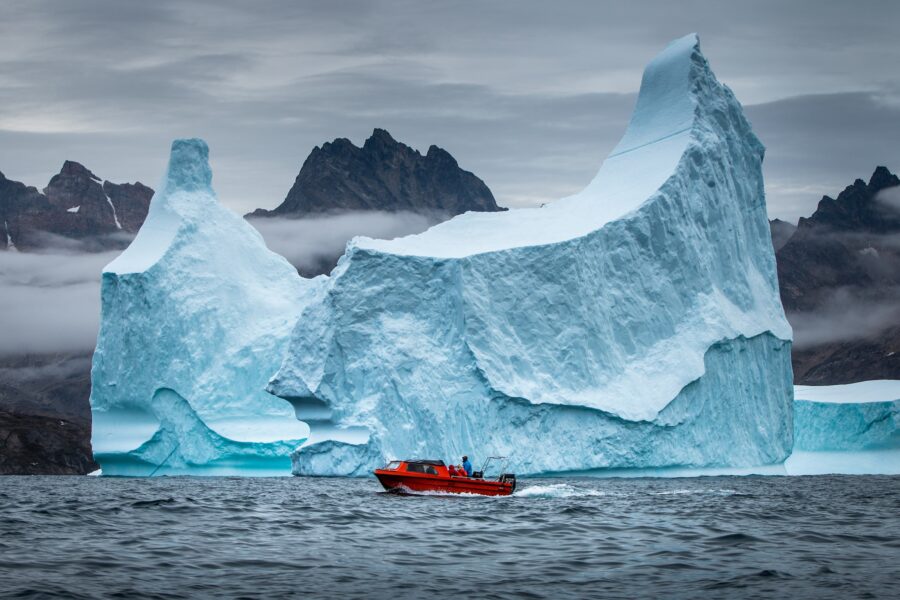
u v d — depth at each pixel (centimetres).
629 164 13012
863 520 5581
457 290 11288
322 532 4803
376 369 11144
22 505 6544
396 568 3709
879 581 3475
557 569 3712
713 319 12050
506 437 10912
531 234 12331
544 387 11175
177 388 13488
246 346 13888
